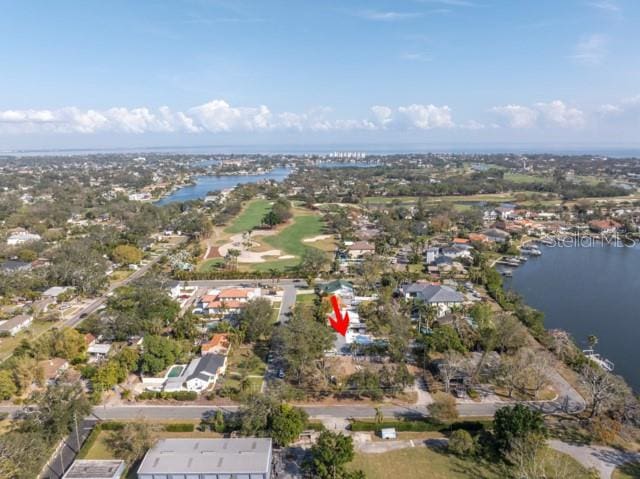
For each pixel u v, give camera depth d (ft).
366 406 278.87
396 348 321.32
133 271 589.73
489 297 474.08
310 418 264.93
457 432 232.94
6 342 374.22
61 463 229.04
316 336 311.68
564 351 341.62
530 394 290.76
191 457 214.48
